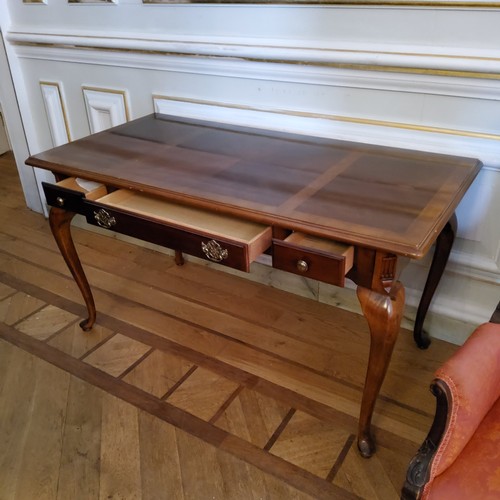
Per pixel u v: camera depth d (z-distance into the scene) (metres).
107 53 1.75
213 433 1.28
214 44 1.49
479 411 0.77
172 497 1.13
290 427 1.28
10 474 1.20
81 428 1.31
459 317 1.47
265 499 1.11
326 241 1.01
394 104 1.31
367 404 1.12
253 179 1.16
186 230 1.06
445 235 1.27
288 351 1.53
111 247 2.14
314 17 1.32
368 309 0.99
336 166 1.22
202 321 1.68
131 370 1.49
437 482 0.76
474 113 1.22
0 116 3.23
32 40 1.90
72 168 1.27
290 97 1.46
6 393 1.43
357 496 1.11
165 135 1.48
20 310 1.77
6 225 2.36
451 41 1.18
